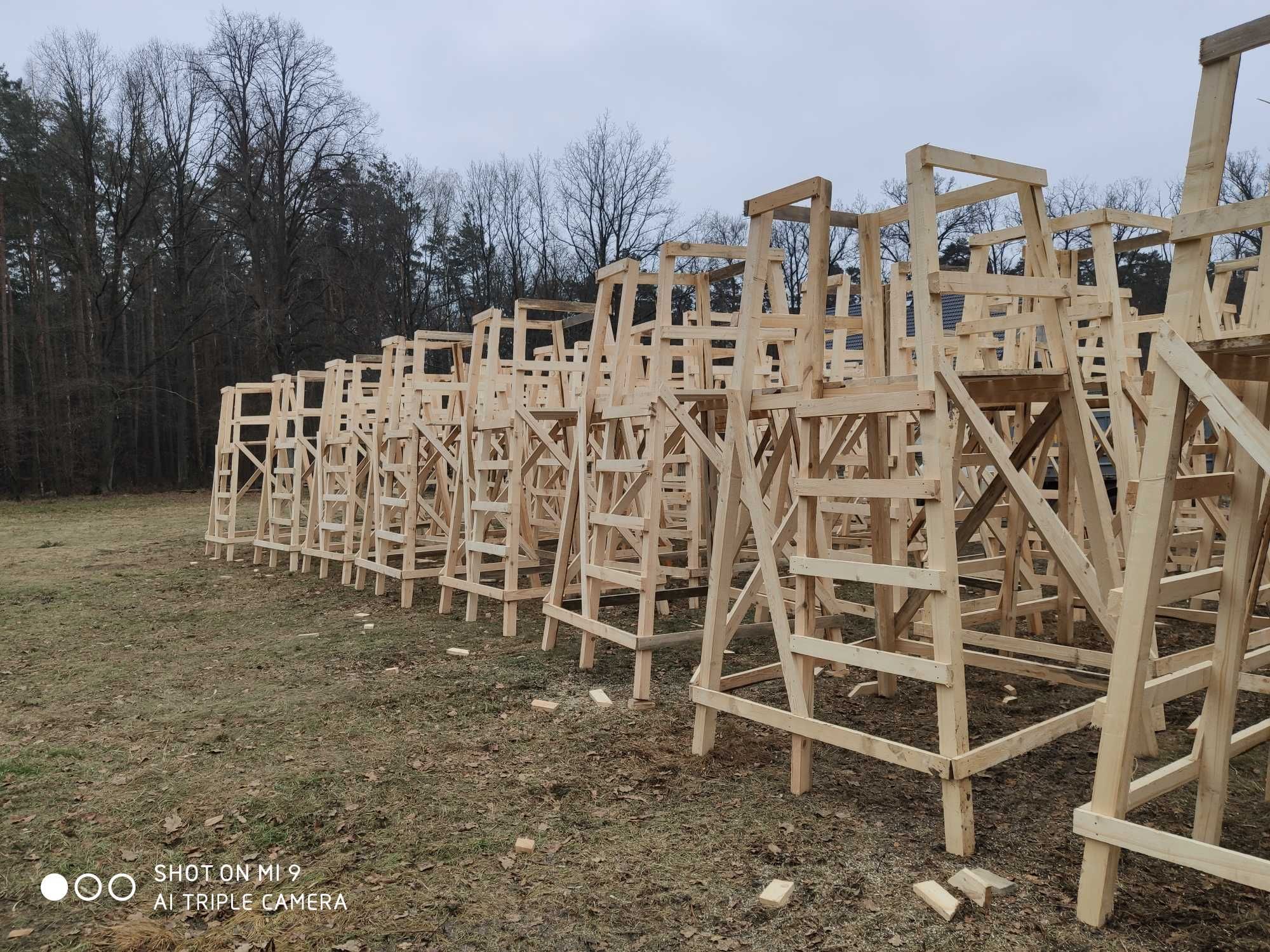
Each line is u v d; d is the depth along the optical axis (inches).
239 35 1123.9
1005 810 133.0
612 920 104.7
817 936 100.0
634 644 194.2
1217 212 97.2
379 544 342.3
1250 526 109.2
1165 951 95.5
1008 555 196.2
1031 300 236.2
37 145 1068.5
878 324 152.8
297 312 1218.0
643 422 264.5
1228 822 126.0
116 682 219.0
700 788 144.8
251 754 165.6
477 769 155.5
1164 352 98.6
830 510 244.8
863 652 130.0
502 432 322.0
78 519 722.8
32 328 1077.1
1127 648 99.6
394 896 111.9
